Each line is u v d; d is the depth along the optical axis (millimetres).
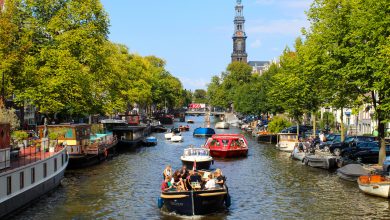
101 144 54969
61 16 53031
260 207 30016
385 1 33844
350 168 38219
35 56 49812
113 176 42031
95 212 28609
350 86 39000
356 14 36906
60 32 53656
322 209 29109
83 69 55188
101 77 63438
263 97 97625
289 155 59688
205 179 30906
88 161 48781
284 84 61438
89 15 55125
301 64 52906
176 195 27484
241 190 35688
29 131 49844
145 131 91812
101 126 69188
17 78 45969
